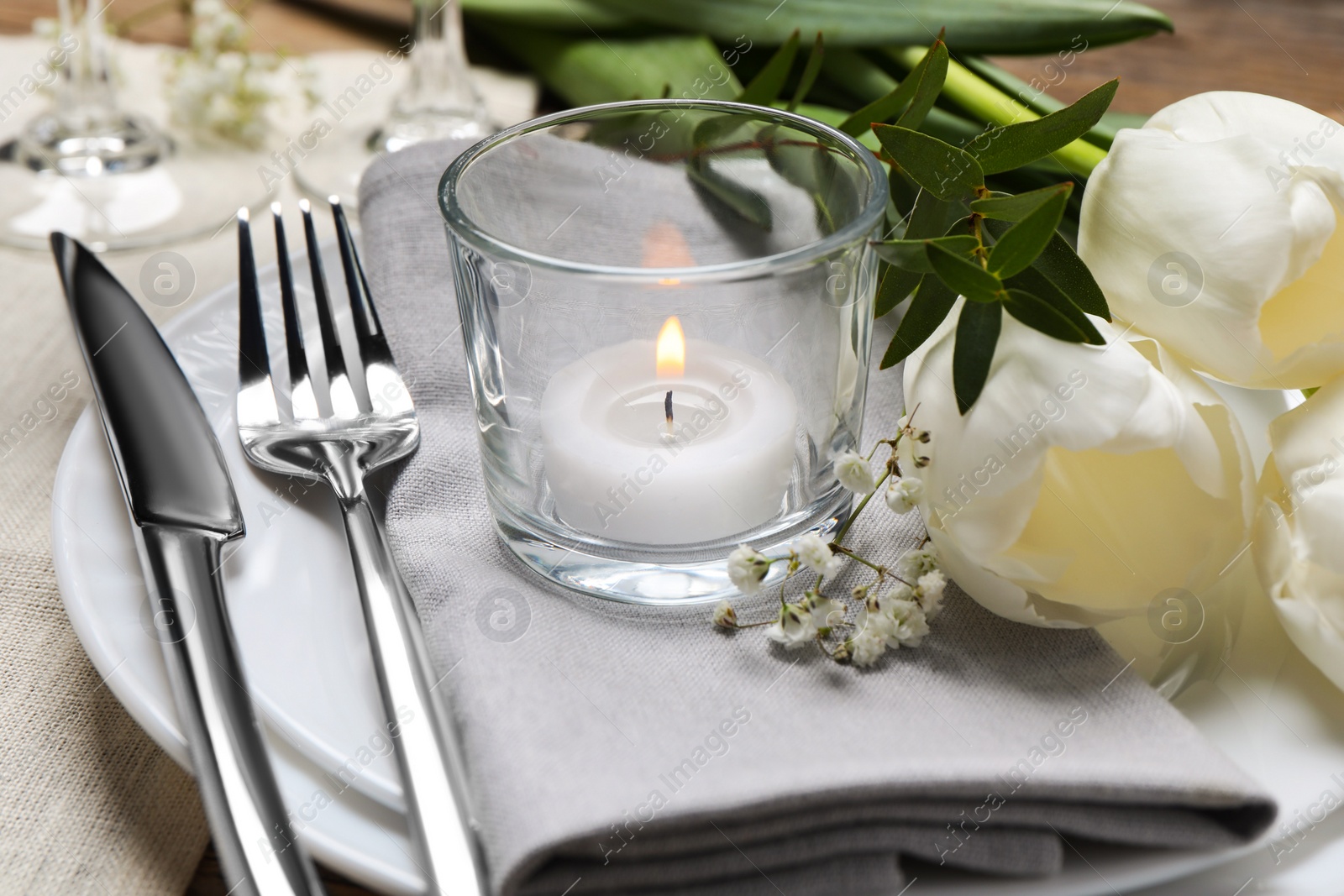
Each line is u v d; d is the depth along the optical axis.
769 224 0.40
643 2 0.53
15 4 0.65
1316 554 0.34
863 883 0.33
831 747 0.34
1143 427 0.34
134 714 0.35
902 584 0.37
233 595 0.37
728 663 0.36
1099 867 0.34
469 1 0.56
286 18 0.64
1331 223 0.35
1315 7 0.65
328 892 0.35
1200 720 0.35
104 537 0.38
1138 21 0.49
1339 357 0.35
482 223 0.38
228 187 0.53
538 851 0.33
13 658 0.38
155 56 0.61
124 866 0.35
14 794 0.36
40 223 0.50
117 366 0.40
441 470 0.39
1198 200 0.35
